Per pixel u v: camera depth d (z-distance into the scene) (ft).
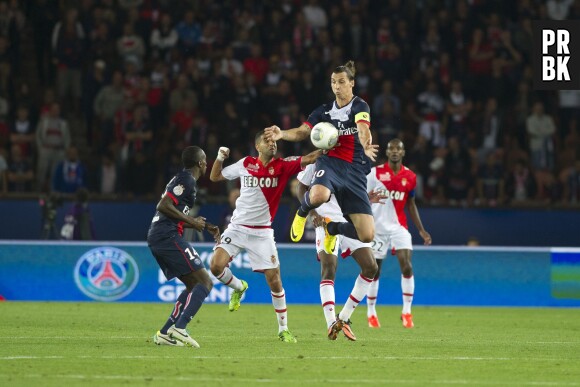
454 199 253.44
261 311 183.73
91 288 203.72
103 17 279.49
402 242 156.97
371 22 292.61
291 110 260.42
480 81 281.54
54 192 231.30
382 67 279.49
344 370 94.02
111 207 240.12
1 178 247.09
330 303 122.52
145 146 253.85
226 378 86.99
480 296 211.61
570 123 280.51
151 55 279.28
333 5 293.64
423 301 211.00
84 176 243.19
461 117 269.44
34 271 203.72
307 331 140.26
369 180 158.40
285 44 276.00
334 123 114.11
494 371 95.71
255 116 263.70
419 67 283.18
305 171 125.90
